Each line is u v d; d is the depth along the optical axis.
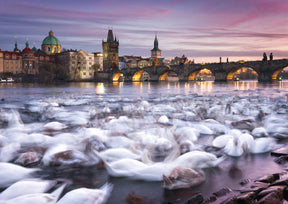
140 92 46.34
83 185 5.07
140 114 15.01
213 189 4.79
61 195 4.66
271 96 32.38
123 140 8.11
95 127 10.98
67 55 182.25
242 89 56.97
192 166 5.94
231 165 6.23
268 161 6.59
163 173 5.50
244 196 4.09
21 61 169.00
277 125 11.11
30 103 22.84
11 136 8.65
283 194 4.26
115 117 14.02
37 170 5.84
